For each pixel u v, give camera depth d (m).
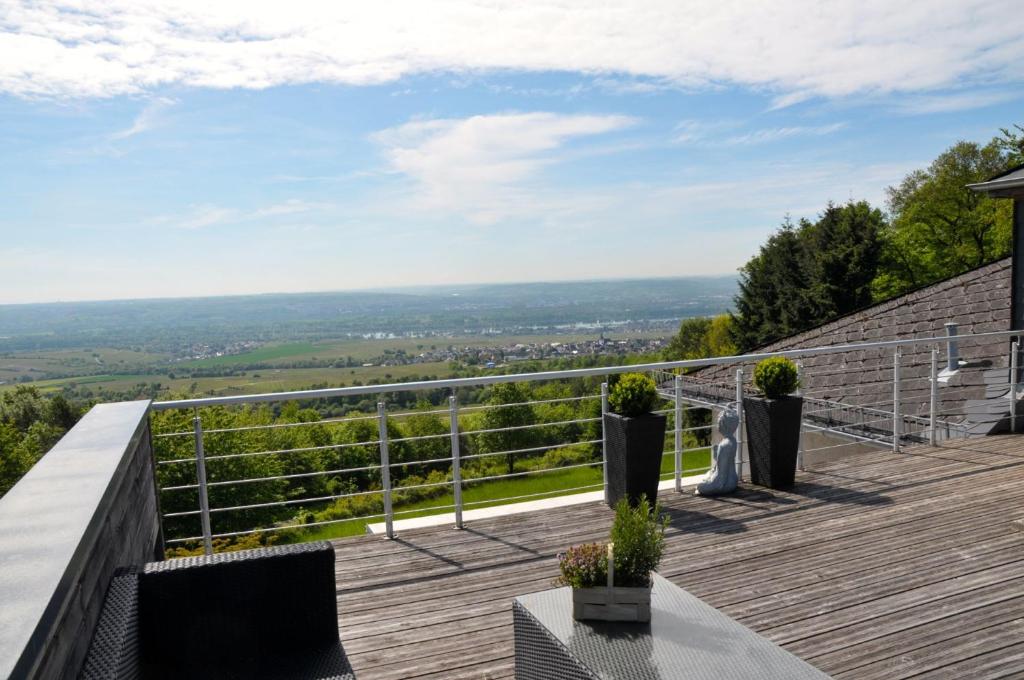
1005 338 9.80
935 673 3.08
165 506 17.50
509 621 3.67
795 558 4.36
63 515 1.96
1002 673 3.07
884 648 3.29
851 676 3.07
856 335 12.68
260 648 2.47
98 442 2.96
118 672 1.74
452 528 5.08
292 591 2.49
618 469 5.32
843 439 9.07
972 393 8.56
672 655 2.27
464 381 5.02
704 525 4.99
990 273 12.92
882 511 5.18
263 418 18.27
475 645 3.42
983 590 3.86
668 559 4.39
